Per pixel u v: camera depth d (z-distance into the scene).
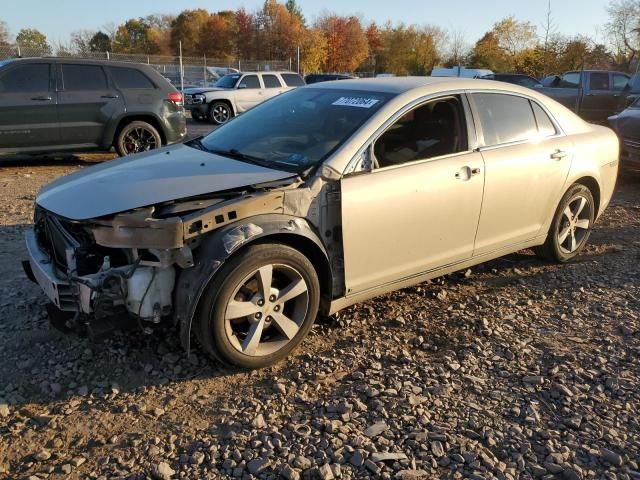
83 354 3.46
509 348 3.70
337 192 3.46
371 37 76.19
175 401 3.07
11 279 4.53
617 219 6.98
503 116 4.45
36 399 3.05
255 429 2.84
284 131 4.00
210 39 63.53
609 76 16.33
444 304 4.36
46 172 9.52
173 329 3.72
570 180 4.91
